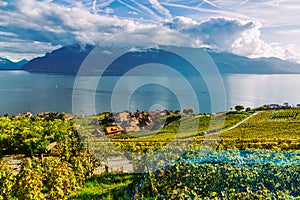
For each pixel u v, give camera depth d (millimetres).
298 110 44250
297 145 16297
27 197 7059
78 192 8820
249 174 7957
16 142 16828
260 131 28531
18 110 63375
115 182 9828
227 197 7242
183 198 7543
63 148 10953
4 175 7246
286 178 7832
